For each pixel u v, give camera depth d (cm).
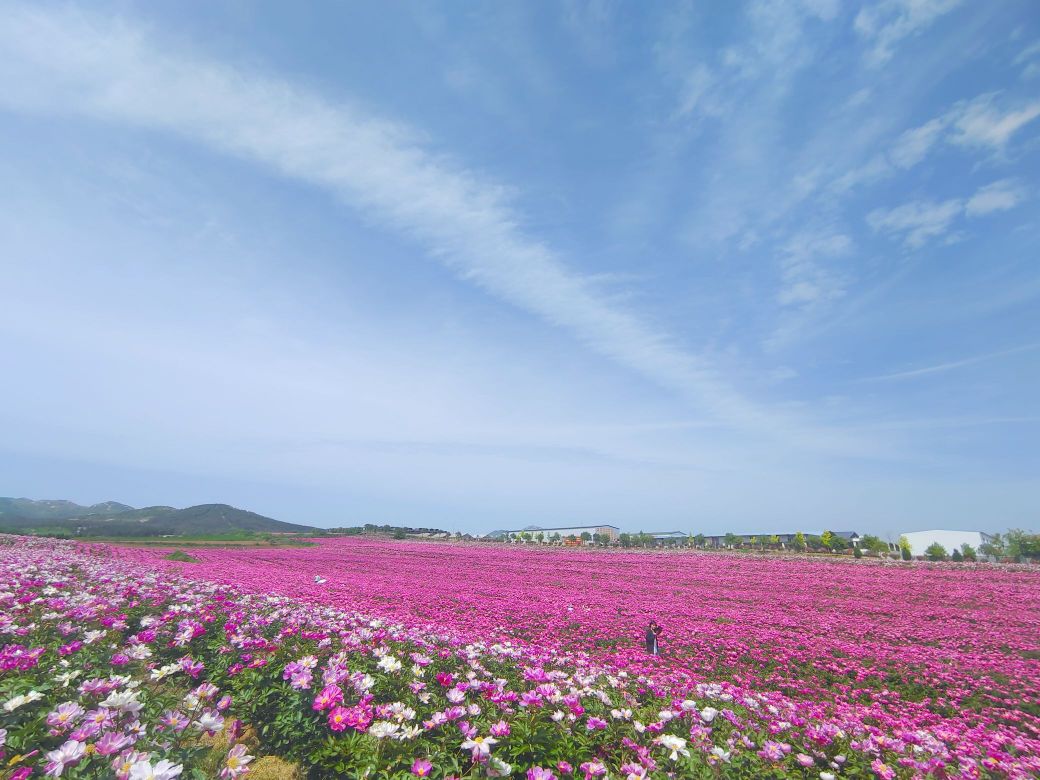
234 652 697
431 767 425
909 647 1388
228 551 4209
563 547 6275
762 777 488
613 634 1516
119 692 478
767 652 1332
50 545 2917
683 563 3966
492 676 724
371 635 851
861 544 6225
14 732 384
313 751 493
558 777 446
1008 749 704
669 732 570
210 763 434
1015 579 2906
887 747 577
